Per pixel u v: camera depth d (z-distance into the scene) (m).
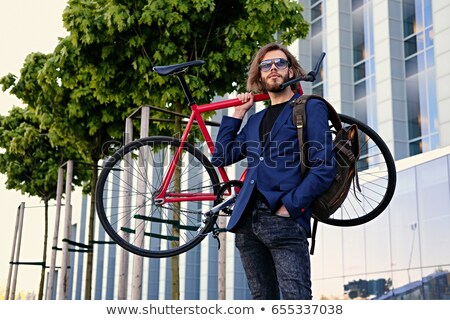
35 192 12.16
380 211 3.40
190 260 28.91
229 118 3.50
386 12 20.36
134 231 5.31
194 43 6.61
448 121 17.20
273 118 3.18
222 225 6.88
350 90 21.78
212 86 6.93
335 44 22.09
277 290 3.24
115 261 38.28
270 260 3.22
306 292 2.92
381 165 12.01
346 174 2.99
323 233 20.89
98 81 7.04
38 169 11.67
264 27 6.45
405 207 17.33
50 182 11.61
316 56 23.39
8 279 11.95
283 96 3.25
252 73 3.44
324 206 3.00
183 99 6.55
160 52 6.50
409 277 16.92
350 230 19.62
